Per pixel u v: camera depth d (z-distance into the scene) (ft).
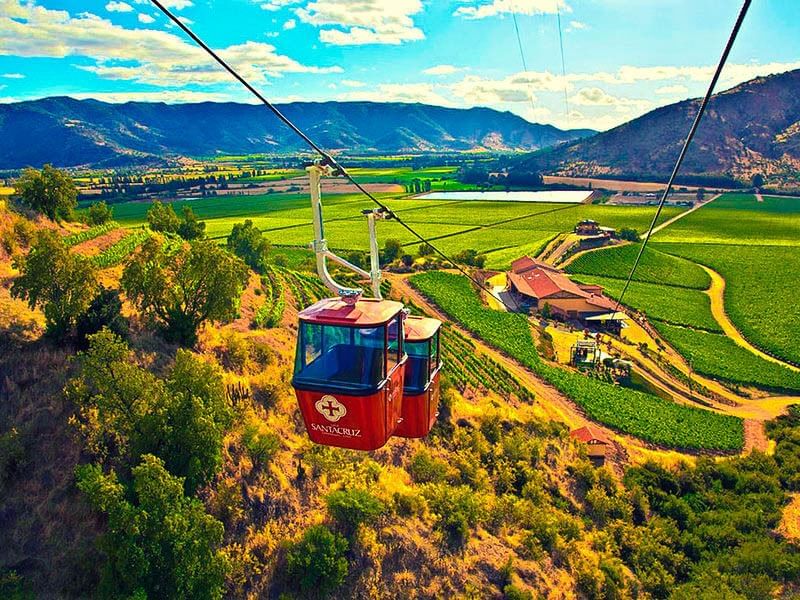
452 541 116.16
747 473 203.31
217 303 135.54
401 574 104.42
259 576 94.32
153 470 81.35
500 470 154.10
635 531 152.66
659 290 472.44
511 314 384.27
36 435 92.84
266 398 133.08
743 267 527.40
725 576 139.85
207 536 82.33
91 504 84.33
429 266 483.92
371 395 49.98
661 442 235.81
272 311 214.07
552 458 176.45
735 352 354.33
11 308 116.26
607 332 374.84
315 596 94.79
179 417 93.76
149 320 133.69
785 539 165.17
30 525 83.20
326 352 51.37
